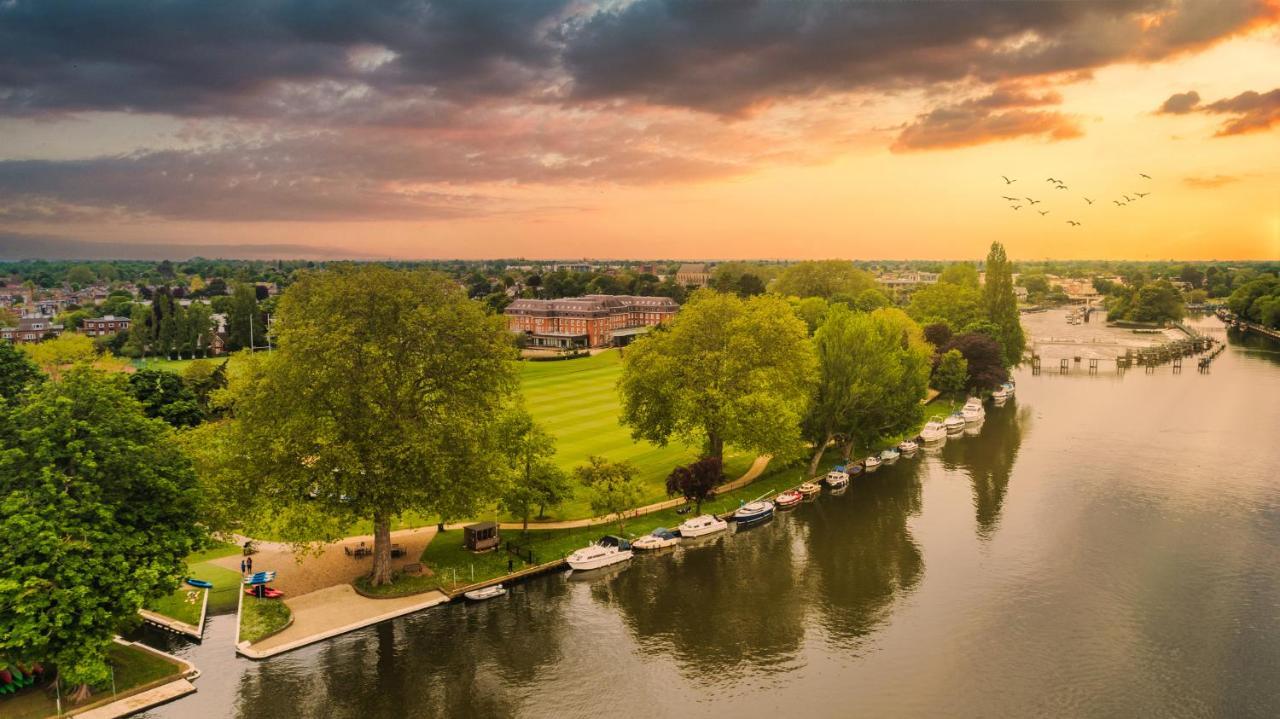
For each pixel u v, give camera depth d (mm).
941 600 72438
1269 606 71188
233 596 68125
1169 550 84312
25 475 50688
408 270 73625
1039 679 59375
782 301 126000
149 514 55406
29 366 103312
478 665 60156
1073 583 76125
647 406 104125
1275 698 57031
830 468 115938
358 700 55219
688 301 116000
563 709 55000
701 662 61500
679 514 91562
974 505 100062
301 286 71625
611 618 68312
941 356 170125
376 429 66188
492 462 72188
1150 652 63250
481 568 74500
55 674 52969
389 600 68250
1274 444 131375
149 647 59625
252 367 70875
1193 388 191250
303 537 64125
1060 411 163500
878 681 59000
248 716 52906
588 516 89000
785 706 55750
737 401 98125
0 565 46906
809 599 72500
